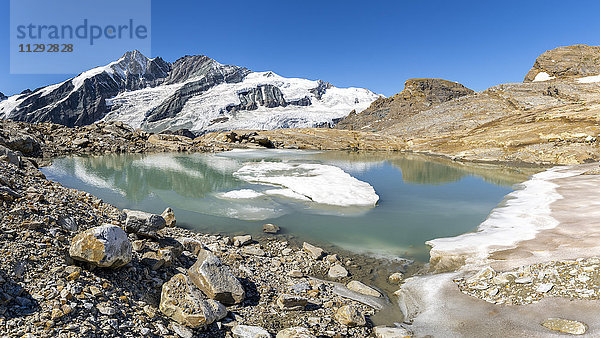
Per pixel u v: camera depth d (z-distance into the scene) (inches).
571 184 930.1
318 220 711.1
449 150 2297.0
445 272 433.7
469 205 852.6
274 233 620.4
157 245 378.3
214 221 684.1
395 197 954.1
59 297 236.7
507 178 1264.8
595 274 326.3
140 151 2174.0
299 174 1277.1
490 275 376.5
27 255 267.0
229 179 1189.7
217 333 267.6
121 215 455.2
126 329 235.9
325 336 279.6
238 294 322.0
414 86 6087.6
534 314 287.9
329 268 465.1
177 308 269.9
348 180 1120.2
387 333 278.4
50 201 388.5
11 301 221.3
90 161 1561.3
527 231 538.9
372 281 424.2
